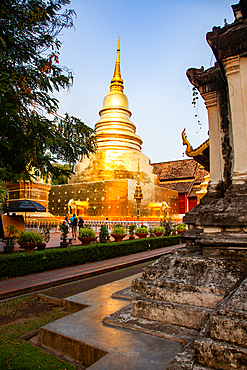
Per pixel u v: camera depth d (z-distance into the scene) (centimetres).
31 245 923
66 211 2714
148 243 1386
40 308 527
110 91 3319
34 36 696
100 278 782
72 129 777
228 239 406
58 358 318
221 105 584
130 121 3077
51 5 662
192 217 575
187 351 270
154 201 2738
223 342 248
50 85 691
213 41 503
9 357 321
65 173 859
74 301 486
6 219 1084
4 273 705
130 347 295
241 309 266
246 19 495
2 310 511
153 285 390
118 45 3431
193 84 622
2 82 571
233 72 490
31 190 2273
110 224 2134
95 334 332
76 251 933
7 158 735
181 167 4197
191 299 347
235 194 451
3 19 644
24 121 638
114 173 2636
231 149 553
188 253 491
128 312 388
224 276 360
